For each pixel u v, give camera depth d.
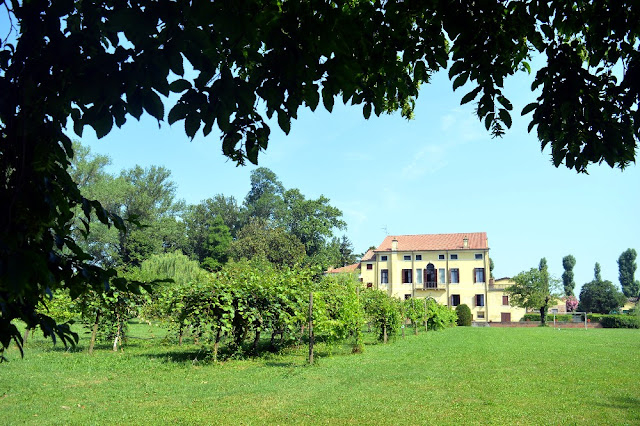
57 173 1.75
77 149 39.22
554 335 24.27
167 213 50.75
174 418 5.89
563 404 6.98
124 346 15.08
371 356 13.37
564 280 71.44
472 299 44.75
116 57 1.67
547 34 3.40
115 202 40.97
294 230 52.25
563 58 3.40
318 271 15.20
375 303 18.70
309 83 2.10
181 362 11.23
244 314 11.76
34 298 1.69
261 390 7.79
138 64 1.67
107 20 1.82
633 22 3.20
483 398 7.32
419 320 26.67
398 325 19.52
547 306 40.53
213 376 9.28
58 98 1.73
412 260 46.94
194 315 11.73
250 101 1.95
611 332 28.34
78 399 7.02
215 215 60.62
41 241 1.73
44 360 11.06
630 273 70.31
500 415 6.23
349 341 18.52
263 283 12.64
